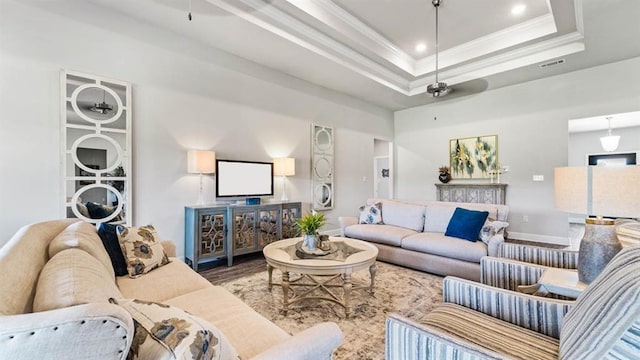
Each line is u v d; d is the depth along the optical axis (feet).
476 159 19.20
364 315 7.57
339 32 12.73
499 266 6.24
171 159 11.60
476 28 13.48
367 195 21.02
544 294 5.45
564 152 15.88
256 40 12.07
